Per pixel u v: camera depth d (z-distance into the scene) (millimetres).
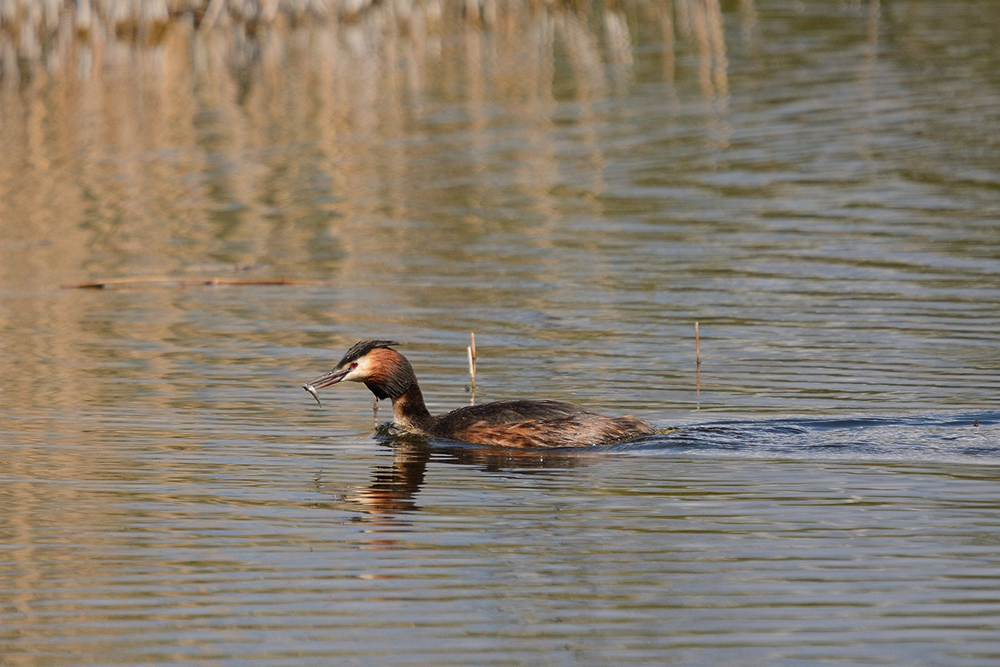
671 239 21062
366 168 26578
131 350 16125
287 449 12727
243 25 37406
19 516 10805
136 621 8852
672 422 13156
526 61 37531
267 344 16328
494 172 25969
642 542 10172
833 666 8141
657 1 46375
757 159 26172
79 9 34875
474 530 10477
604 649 8406
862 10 44781
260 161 27188
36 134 29391
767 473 11734
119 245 21578
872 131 28016
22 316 17734
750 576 9477
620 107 31578
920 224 21312
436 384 14664
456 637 8594
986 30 39750
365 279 19375
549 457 12477
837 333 16094
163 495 11352
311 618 8914
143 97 33250
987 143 26516
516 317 17266
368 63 37625
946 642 8445
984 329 16062
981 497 10984
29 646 8500
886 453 12172
